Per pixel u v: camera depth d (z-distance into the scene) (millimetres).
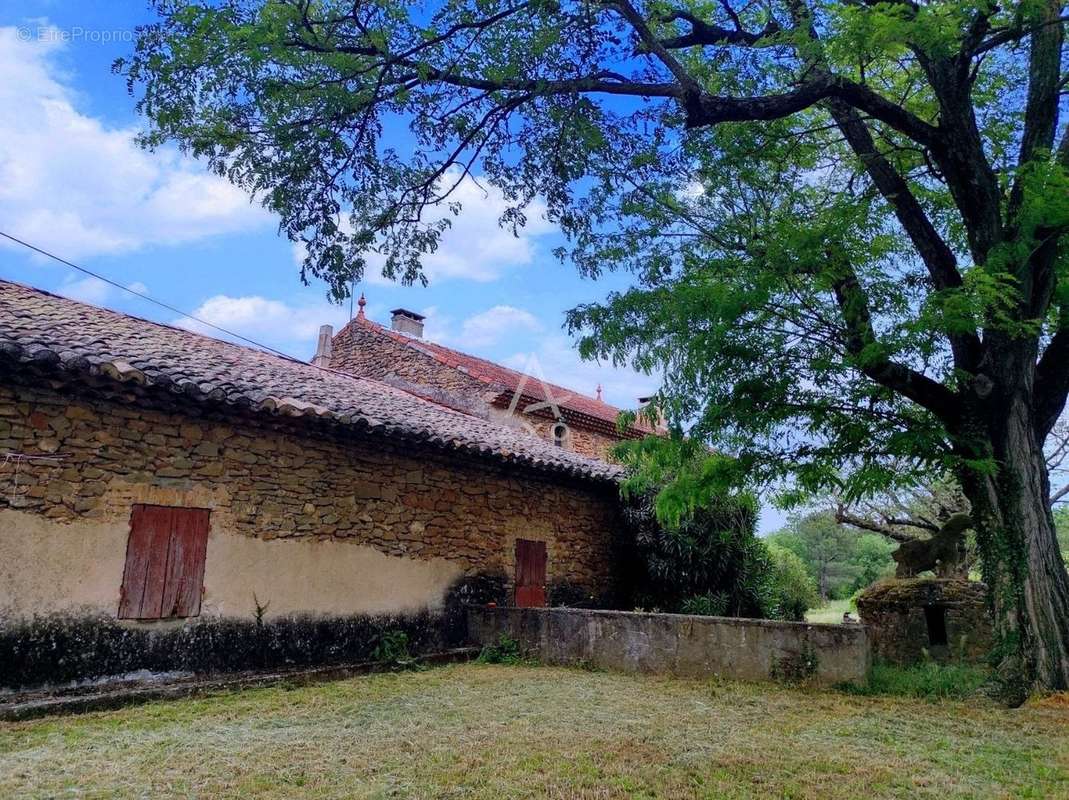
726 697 7727
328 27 7156
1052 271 7469
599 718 6727
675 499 8898
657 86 7488
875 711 6992
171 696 7297
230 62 6527
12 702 6484
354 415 9133
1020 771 5066
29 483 6984
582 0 7086
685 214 8750
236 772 4895
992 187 7633
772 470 8250
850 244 7273
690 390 8273
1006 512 7383
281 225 7672
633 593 14414
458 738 5910
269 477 8992
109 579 7430
